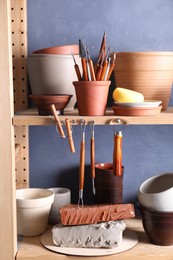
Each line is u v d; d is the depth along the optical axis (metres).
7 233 1.20
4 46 1.14
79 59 1.38
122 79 1.35
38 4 1.49
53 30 1.50
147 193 1.37
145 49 1.51
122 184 1.42
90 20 1.50
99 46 1.50
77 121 1.18
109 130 1.54
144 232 1.37
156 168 1.55
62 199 1.41
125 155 1.55
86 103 1.21
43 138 1.54
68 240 1.25
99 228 1.23
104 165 1.50
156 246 1.27
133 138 1.54
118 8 1.50
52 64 1.34
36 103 1.25
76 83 1.21
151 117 1.18
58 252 1.22
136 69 1.32
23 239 1.32
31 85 1.41
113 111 1.32
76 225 1.25
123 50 1.51
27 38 1.50
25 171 1.52
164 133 1.55
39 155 1.54
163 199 1.23
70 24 1.50
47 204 1.33
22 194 1.43
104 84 1.20
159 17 1.50
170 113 1.28
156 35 1.51
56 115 1.17
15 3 1.47
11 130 1.17
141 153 1.55
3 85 1.15
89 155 1.54
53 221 1.42
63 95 1.25
